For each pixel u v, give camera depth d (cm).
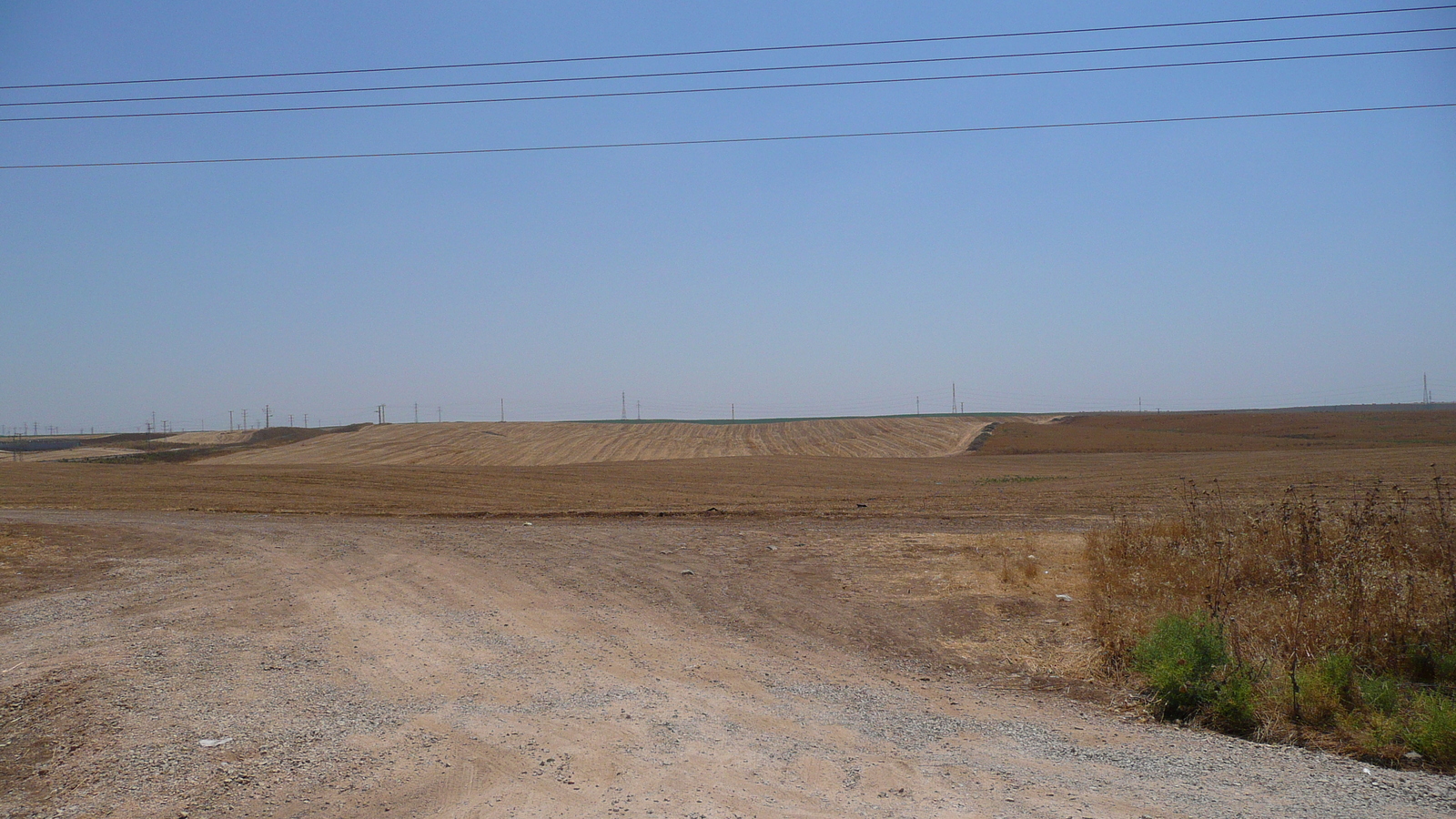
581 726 671
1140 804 514
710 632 1045
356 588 1339
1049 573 1343
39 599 1270
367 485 3803
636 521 2475
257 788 547
